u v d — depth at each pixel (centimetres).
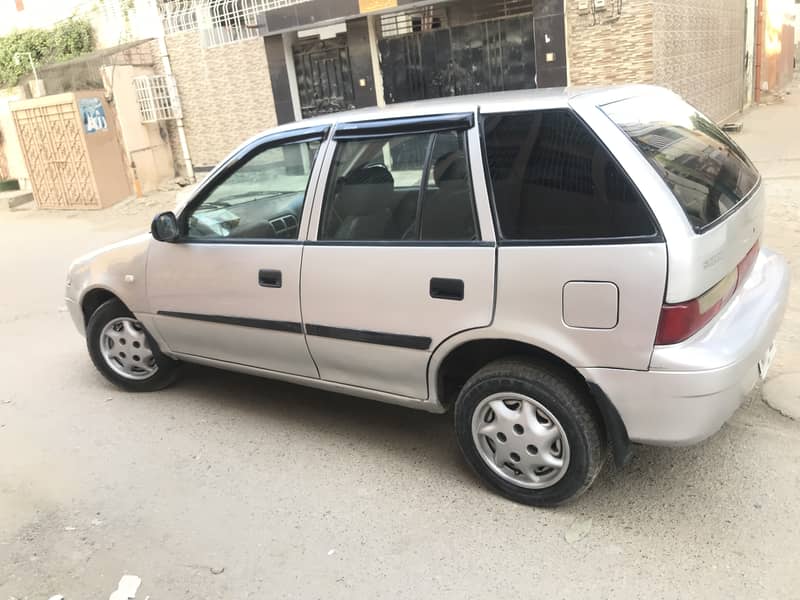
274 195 366
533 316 282
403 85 1196
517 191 285
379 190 325
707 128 348
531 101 292
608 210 265
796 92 2344
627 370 266
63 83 1580
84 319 479
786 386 387
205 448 389
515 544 287
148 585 280
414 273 310
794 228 678
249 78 1366
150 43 1506
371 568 280
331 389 368
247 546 300
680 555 271
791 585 250
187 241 399
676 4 1084
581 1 998
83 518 331
